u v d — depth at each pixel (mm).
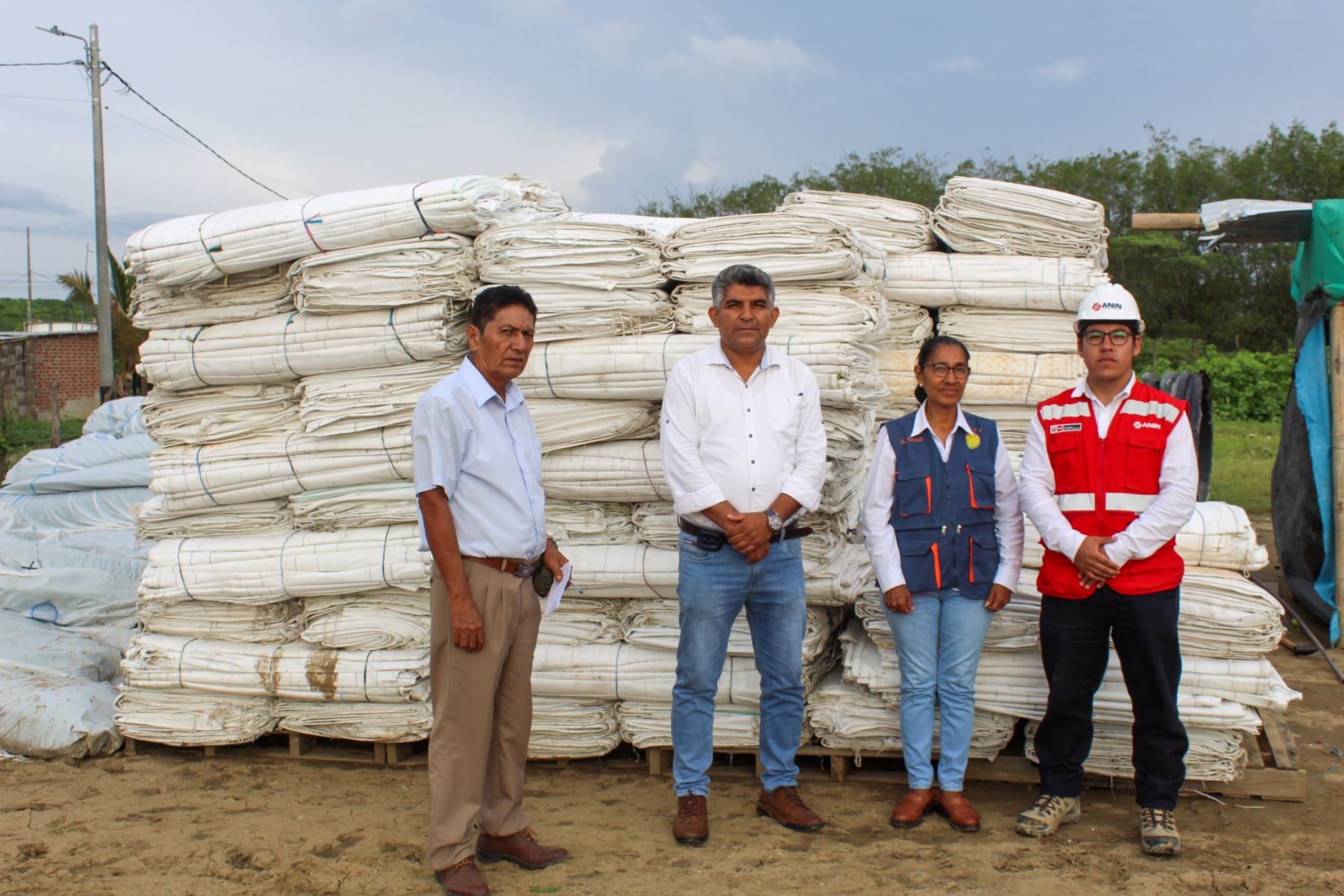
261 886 3260
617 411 3910
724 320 3416
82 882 3283
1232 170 33812
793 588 3549
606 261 3869
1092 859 3357
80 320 53531
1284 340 32000
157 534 4461
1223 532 3850
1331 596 6328
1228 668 3660
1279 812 3725
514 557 3230
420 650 4188
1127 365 3410
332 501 4191
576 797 3965
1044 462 3555
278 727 4379
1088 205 4859
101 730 4434
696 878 3277
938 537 3590
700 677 3551
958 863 3344
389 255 3955
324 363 4090
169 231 4152
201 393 4371
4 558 5766
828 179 28562
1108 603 3418
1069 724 3574
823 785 4023
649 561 3957
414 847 3545
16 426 20109
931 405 3668
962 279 4781
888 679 3881
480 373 3223
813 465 3484
